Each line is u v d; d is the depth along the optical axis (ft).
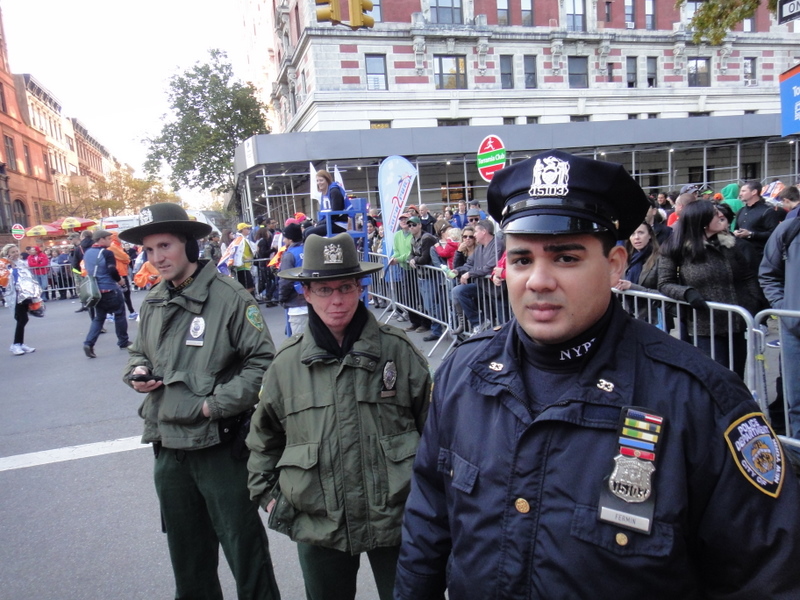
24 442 15.88
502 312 18.76
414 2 78.48
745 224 21.06
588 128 66.08
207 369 7.14
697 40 27.37
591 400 3.20
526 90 83.71
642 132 67.62
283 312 34.91
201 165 99.71
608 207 3.26
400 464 6.13
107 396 19.81
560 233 3.11
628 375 3.23
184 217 7.42
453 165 74.23
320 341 6.26
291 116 95.76
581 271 3.21
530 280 3.22
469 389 3.79
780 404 12.19
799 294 10.52
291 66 89.56
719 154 82.17
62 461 14.28
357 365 6.13
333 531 5.99
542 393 3.47
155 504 11.73
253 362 7.24
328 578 6.44
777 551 2.81
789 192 20.76
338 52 76.28
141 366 7.22
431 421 4.25
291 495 6.11
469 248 21.09
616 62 88.63
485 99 82.33
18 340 28.12
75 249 41.75
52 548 10.30
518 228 3.22
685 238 11.64
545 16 84.79
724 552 2.92
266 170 61.62
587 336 3.35
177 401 7.03
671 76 91.30
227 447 7.20
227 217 141.69
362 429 6.12
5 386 22.27
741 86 94.27
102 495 12.28
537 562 3.13
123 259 36.78
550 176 3.23
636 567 2.87
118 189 162.09
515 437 3.40
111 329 33.81
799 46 96.63
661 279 12.14
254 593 7.35
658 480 2.95
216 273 7.63
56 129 181.37
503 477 3.36
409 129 60.44
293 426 6.28
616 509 2.96
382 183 26.40
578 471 3.12
